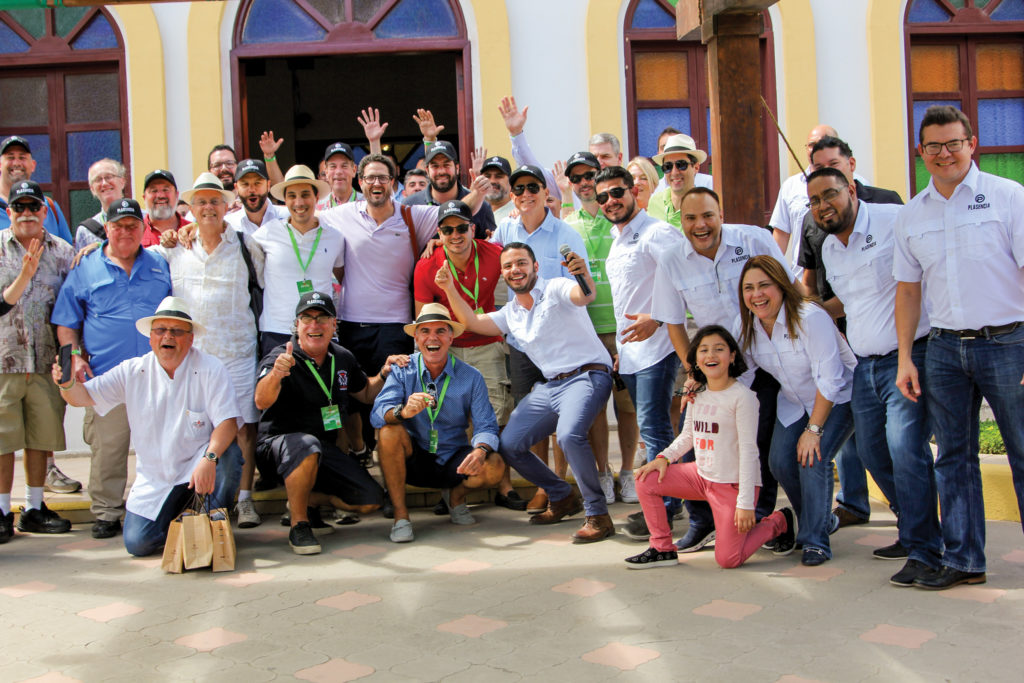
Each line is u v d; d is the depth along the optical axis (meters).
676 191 6.18
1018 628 3.67
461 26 7.89
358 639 3.76
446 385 5.52
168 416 5.11
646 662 3.43
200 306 5.53
